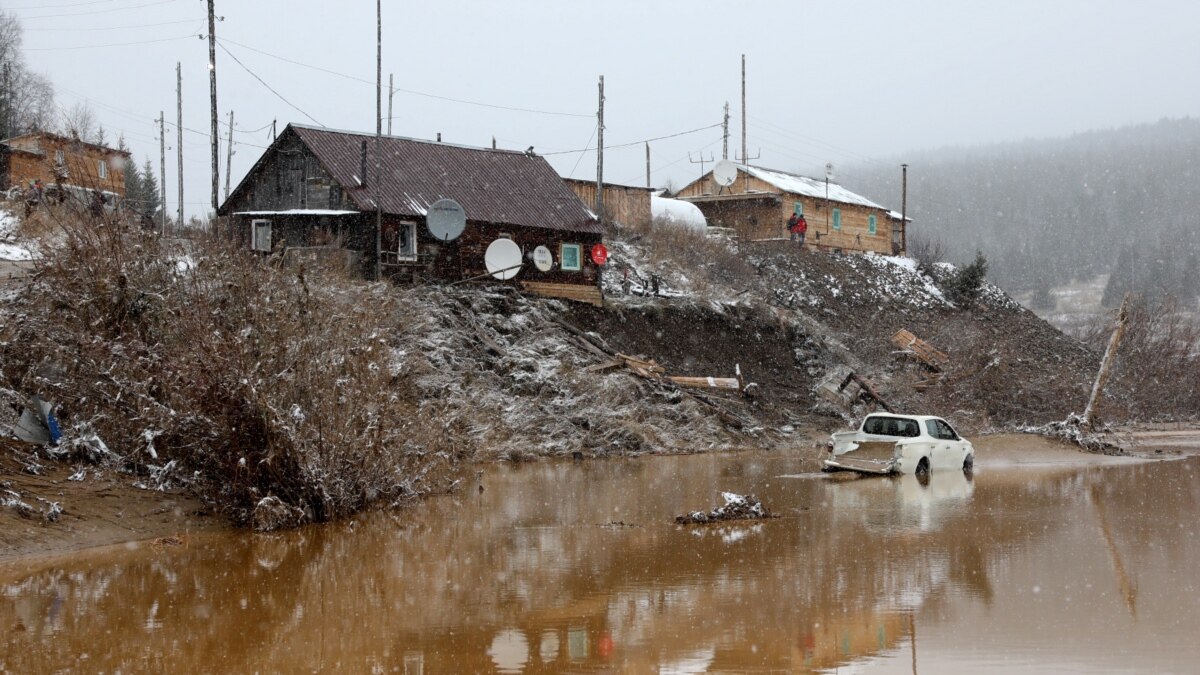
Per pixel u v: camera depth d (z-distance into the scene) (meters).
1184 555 14.89
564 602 12.27
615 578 13.55
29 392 19.06
